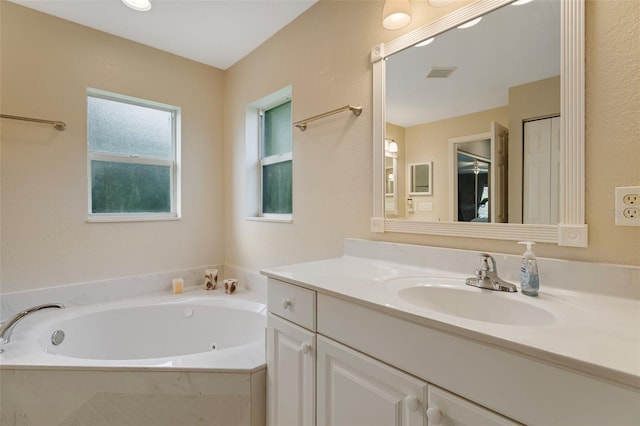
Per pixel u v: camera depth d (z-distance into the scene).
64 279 2.02
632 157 0.90
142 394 1.28
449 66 1.30
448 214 1.31
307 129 1.95
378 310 0.90
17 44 1.85
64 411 1.28
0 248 1.81
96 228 2.14
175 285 2.37
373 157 1.57
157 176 2.48
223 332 2.15
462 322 0.74
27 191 1.89
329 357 1.05
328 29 1.81
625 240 0.91
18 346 1.46
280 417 1.25
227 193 2.75
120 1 1.85
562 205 1.01
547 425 0.60
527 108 1.09
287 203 2.36
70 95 2.02
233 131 2.65
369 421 0.92
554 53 1.03
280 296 1.26
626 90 0.91
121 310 2.05
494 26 1.18
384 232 1.54
